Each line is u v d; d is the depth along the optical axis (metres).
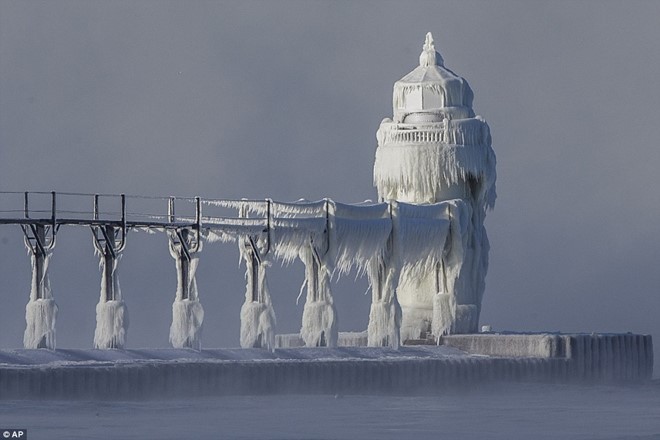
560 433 197.38
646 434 197.12
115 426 194.12
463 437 190.50
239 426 198.25
